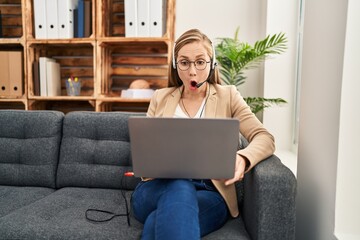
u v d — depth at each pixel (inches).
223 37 93.3
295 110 81.3
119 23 96.6
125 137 62.1
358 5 35.8
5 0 100.0
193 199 35.1
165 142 35.4
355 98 36.9
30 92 89.0
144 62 97.5
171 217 32.6
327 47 41.3
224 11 93.0
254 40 92.5
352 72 36.7
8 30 100.8
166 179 41.6
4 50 98.5
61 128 65.6
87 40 85.3
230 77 84.3
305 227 49.6
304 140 50.3
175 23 92.3
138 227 42.8
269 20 81.7
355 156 37.5
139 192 43.4
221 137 34.5
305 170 49.7
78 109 101.7
